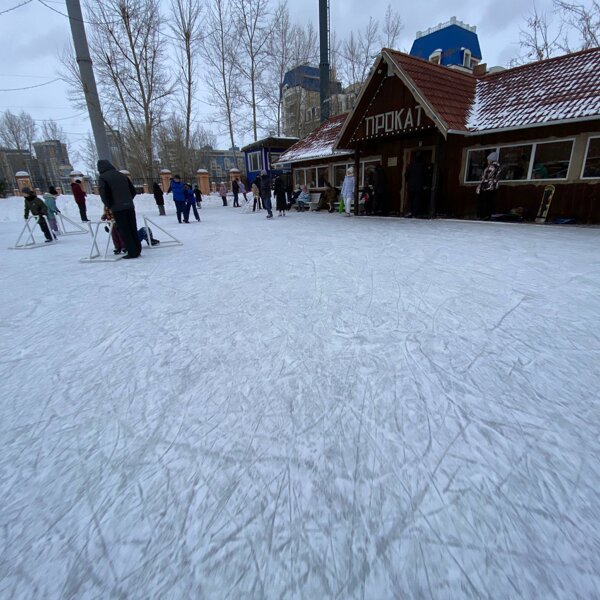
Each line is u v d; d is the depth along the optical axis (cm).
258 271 459
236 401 195
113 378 225
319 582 108
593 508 128
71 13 1275
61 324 318
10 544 122
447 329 272
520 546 116
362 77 2602
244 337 272
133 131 2347
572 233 650
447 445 160
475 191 890
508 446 158
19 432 179
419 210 960
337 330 277
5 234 1041
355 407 187
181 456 159
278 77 2648
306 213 1268
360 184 1183
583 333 259
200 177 2234
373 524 125
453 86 903
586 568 109
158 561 115
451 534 121
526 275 397
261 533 123
